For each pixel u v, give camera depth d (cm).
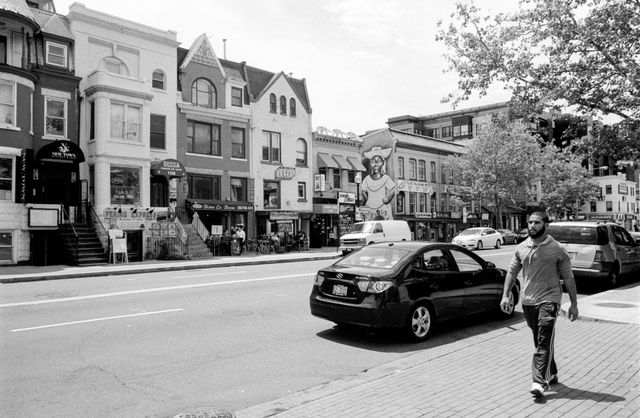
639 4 1055
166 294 1189
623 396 473
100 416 470
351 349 722
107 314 941
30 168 2078
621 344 684
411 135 4588
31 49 2256
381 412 440
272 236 2875
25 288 1323
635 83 1025
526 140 4097
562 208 5312
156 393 534
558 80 1164
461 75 1305
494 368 577
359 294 744
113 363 638
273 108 3312
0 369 609
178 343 740
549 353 485
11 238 2020
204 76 2941
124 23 2581
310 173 3528
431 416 428
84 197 2333
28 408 489
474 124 6475
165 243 2352
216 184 2972
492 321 923
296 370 621
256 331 823
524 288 518
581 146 1219
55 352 683
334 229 3597
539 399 467
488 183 4072
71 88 2323
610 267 1272
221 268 1980
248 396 526
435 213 4584
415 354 651
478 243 3203
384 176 4312
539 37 1175
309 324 878
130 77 2414
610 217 7762
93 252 2091
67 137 2298
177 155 2777
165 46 2755
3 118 2048
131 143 2373
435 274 806
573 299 501
